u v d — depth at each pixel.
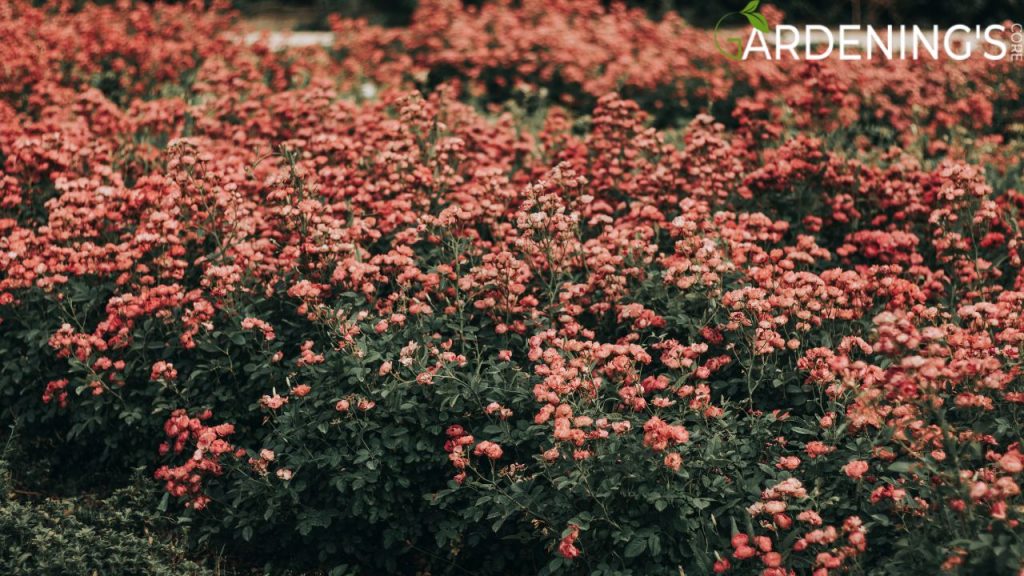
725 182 5.98
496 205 5.41
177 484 4.48
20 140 5.94
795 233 5.73
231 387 4.78
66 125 6.82
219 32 11.14
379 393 4.32
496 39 10.62
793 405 4.26
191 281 5.42
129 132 7.06
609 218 5.21
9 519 4.11
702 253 4.60
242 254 4.96
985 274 5.02
